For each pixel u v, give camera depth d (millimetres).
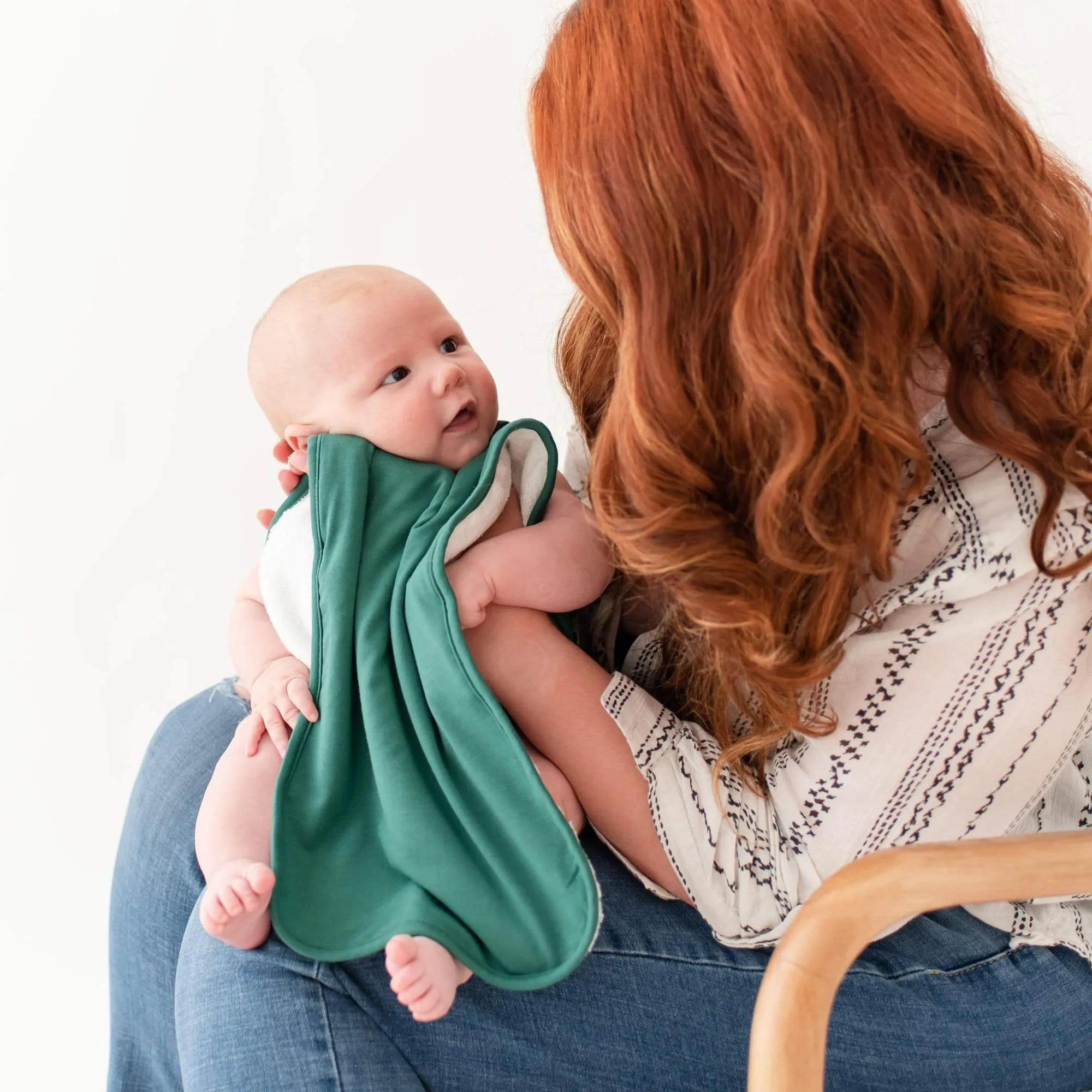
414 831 803
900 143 711
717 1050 835
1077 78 1581
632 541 755
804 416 694
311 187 1908
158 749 1141
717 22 706
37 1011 2006
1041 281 750
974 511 772
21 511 2027
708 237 726
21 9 1893
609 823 875
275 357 985
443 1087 793
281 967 783
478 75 1824
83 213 1947
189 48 1877
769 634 745
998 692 787
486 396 991
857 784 821
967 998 892
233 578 2031
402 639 859
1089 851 633
